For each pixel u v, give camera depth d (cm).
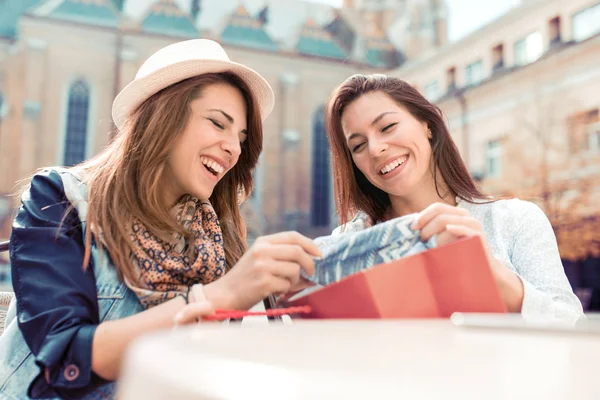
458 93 2170
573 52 1805
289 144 2723
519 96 1956
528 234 151
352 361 29
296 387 22
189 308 75
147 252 119
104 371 89
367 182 185
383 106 165
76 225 115
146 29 2662
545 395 22
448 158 171
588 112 1748
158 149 128
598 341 38
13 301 122
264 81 147
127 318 92
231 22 2803
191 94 132
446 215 81
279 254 88
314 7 2970
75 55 2542
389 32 3108
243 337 38
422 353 32
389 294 73
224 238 156
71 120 2497
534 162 1878
